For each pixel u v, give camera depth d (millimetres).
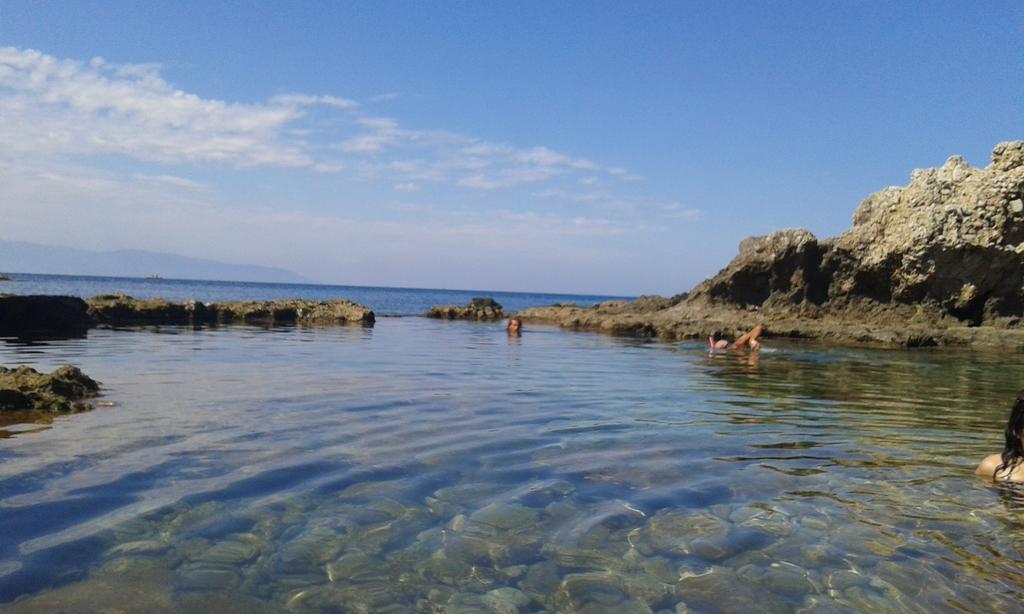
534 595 3582
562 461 6191
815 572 3934
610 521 4648
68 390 8766
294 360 14445
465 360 15812
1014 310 28375
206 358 14227
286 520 4473
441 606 3432
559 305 46125
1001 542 4438
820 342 26500
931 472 6148
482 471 5777
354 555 3982
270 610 3314
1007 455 5969
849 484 5695
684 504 5051
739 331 27203
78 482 5098
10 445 6184
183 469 5520
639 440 7191
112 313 25781
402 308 60000
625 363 16250
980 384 13320
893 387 12602
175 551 3924
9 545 3906
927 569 4008
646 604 3510
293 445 6445
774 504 5117
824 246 31250
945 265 28609
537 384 11703
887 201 30766
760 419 8727
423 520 4566
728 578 3828
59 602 3266
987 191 28203
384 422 7711
